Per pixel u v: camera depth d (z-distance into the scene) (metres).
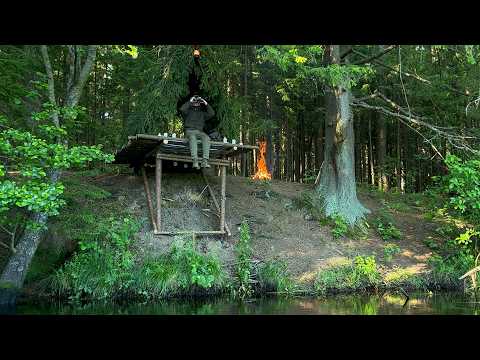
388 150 27.58
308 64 12.88
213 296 10.48
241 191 14.98
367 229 14.32
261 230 13.20
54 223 10.88
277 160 27.52
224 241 12.35
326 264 12.03
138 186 13.73
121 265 10.27
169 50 13.42
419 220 15.59
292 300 10.03
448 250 13.43
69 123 9.91
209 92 13.98
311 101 23.67
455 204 12.09
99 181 14.09
